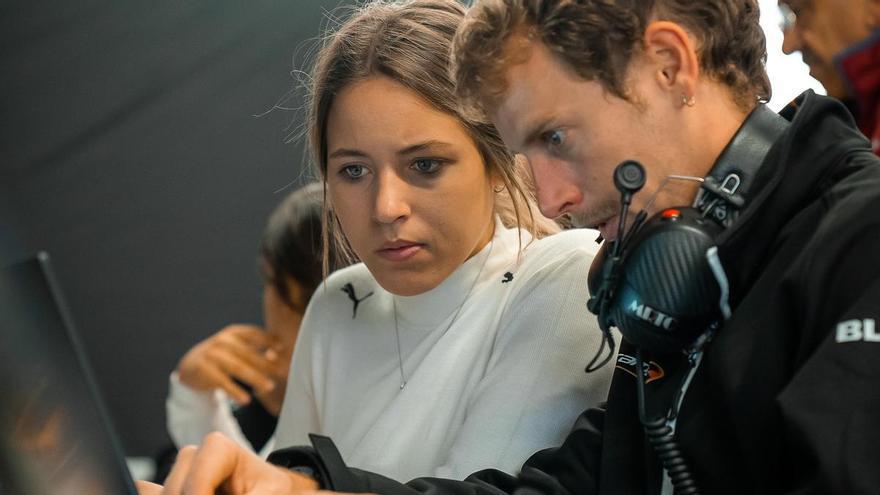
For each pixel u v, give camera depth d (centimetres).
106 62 488
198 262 488
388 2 200
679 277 147
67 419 133
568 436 180
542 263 208
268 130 479
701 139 155
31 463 136
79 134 493
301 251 315
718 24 155
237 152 482
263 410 346
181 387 333
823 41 214
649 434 153
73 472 135
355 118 189
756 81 162
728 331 149
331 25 230
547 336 195
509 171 198
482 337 208
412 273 196
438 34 189
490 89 158
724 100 157
